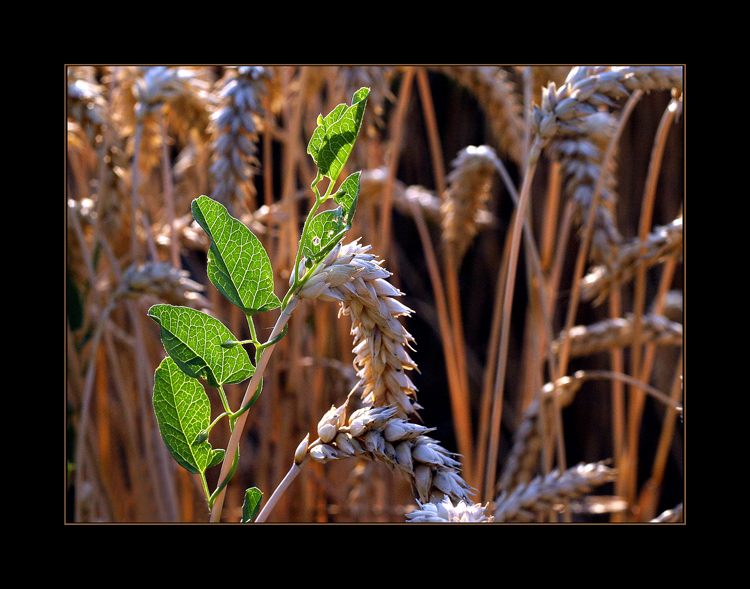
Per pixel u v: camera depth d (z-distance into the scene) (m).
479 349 3.07
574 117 1.05
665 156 2.75
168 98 1.43
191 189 1.99
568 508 1.22
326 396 1.88
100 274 1.74
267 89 1.32
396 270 2.34
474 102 3.05
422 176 3.17
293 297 0.92
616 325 1.68
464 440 1.79
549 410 1.48
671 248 1.39
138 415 1.76
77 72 1.41
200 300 1.42
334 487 1.89
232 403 1.72
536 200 2.71
